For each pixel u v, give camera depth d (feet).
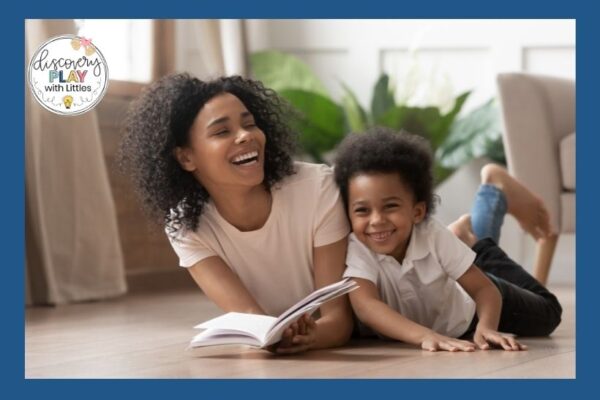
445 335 8.99
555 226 15.25
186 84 8.61
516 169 15.40
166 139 8.59
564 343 8.98
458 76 19.62
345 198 8.90
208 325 7.99
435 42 19.75
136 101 8.95
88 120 14.73
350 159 8.75
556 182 15.25
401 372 7.08
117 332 10.60
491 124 18.42
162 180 8.71
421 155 8.84
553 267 18.60
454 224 11.30
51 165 14.28
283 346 8.07
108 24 17.21
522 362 7.55
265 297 9.25
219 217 8.84
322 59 20.56
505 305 9.21
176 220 8.87
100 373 7.42
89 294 14.87
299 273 9.10
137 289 17.38
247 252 8.96
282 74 19.45
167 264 18.44
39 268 14.10
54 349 9.13
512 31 19.19
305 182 8.93
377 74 20.21
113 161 16.70
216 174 8.42
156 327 11.13
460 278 8.87
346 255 8.93
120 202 17.07
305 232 8.87
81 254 14.73
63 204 14.46
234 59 19.44
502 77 15.47
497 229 11.30
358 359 7.83
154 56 17.80
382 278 8.84
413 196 8.75
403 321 8.42
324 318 8.62
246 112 8.54
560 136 15.55
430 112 18.04
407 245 8.87
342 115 18.75
